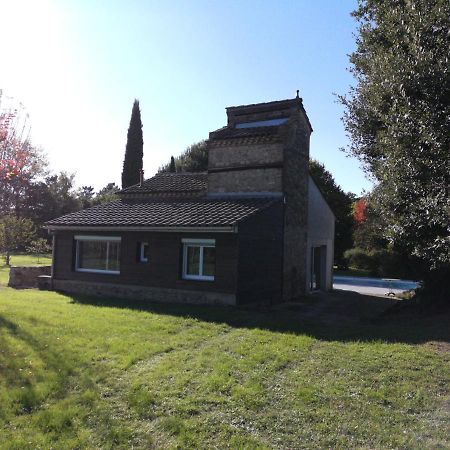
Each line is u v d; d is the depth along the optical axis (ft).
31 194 188.14
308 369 24.97
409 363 24.98
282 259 61.16
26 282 71.92
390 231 28.09
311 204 71.82
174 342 31.53
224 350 29.60
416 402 20.24
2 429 18.43
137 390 22.38
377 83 30.27
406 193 26.30
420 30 27.22
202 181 69.87
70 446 17.19
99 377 24.18
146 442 17.65
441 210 23.35
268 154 61.41
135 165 130.82
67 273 64.03
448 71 25.46
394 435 17.53
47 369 25.21
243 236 51.52
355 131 37.65
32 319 38.04
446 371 23.56
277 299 59.82
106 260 61.57
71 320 38.17
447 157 25.00
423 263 39.52
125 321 38.50
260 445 17.10
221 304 50.85
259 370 25.11
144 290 56.70
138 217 59.06
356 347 29.01
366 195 36.19
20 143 67.21
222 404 20.74
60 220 65.10
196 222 52.01
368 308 56.80
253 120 68.95
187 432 18.20
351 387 22.15
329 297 69.05
